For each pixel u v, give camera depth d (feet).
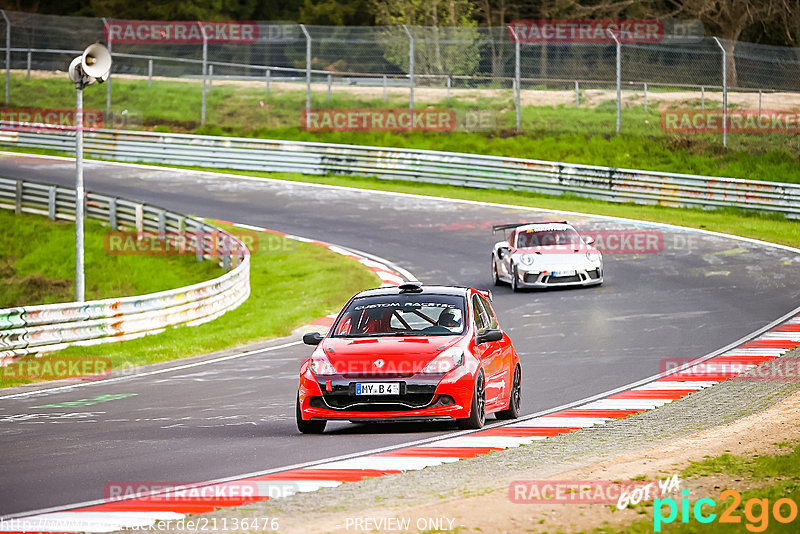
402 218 403.34
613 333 218.18
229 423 138.72
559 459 106.42
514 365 140.87
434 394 120.37
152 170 513.86
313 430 126.72
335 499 88.07
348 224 394.93
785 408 134.41
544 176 448.24
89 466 108.58
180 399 163.94
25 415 151.12
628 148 503.20
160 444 121.80
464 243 354.95
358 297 136.77
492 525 77.15
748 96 563.89
